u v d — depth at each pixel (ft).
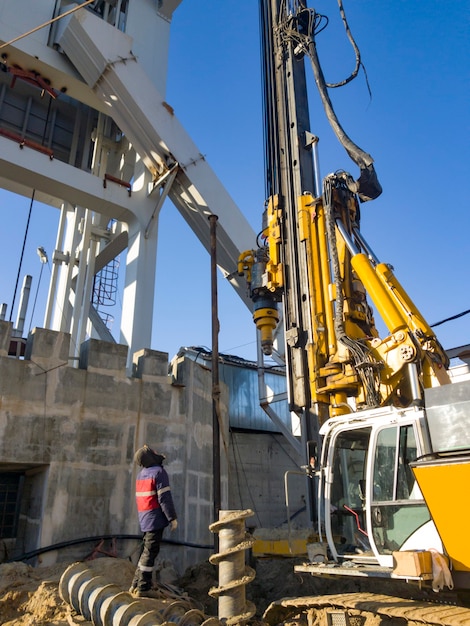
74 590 21.21
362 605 19.34
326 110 33.37
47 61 62.03
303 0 42.09
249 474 65.26
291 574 34.22
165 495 23.25
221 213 61.11
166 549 40.86
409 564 17.46
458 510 16.74
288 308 35.63
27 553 35.42
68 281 74.74
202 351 71.51
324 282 31.14
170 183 61.72
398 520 19.83
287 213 37.99
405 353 23.88
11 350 48.62
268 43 45.19
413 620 17.61
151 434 43.11
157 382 44.93
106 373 42.04
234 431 67.67
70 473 37.99
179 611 20.53
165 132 61.16
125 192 63.98
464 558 16.88
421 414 19.69
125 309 61.31
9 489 39.91
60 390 39.22
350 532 22.59
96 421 40.37
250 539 21.12
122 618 18.49
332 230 29.55
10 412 36.50
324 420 28.86
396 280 26.12
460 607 18.29
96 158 72.02
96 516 38.34
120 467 40.57
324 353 29.86
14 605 25.50
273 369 73.10
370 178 29.73
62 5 68.39
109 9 74.84
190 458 45.14
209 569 37.63
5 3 60.59
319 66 36.86
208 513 46.85
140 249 62.49
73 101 76.84
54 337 40.01
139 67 62.23
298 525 64.34
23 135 72.69
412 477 19.70
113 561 32.14
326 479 22.71
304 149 39.86
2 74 71.05
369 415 21.70
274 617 23.18
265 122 43.39
